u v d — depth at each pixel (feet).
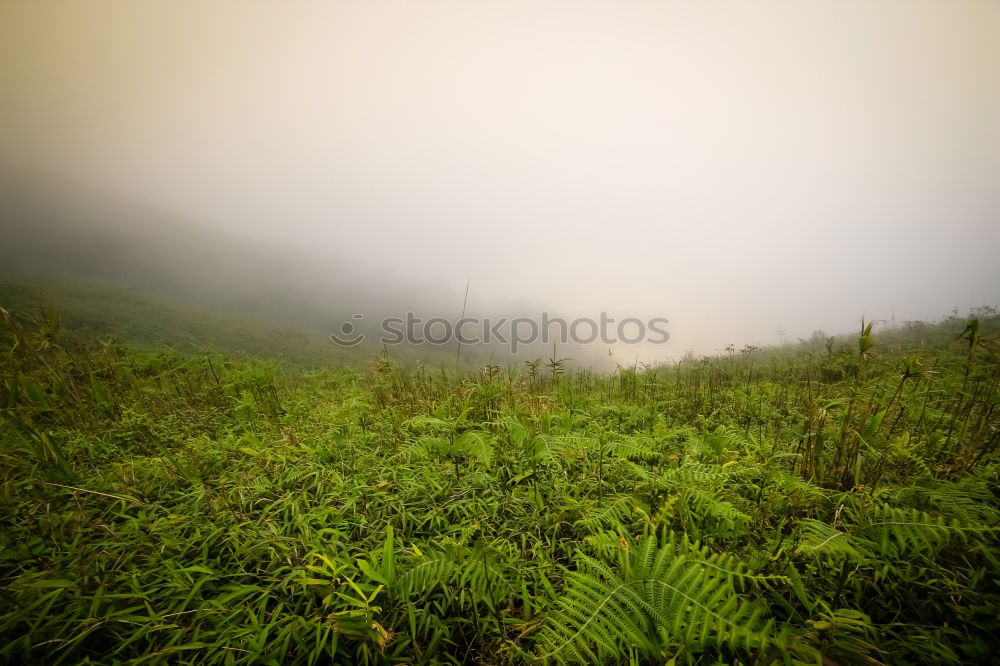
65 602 6.51
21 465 10.28
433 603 6.74
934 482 9.02
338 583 6.77
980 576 6.27
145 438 13.42
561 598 5.50
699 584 5.64
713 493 8.45
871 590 7.00
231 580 7.41
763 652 4.66
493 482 10.44
